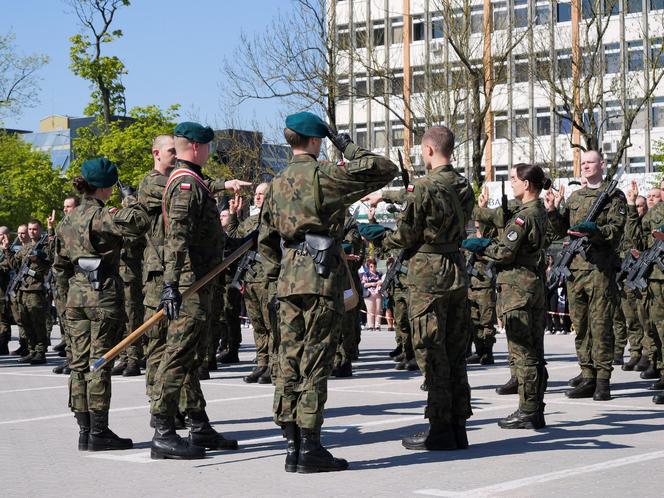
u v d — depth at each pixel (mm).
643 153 52125
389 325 29875
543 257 10234
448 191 8570
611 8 38375
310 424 7645
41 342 19281
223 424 10484
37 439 9648
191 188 8320
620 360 16641
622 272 12844
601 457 8266
